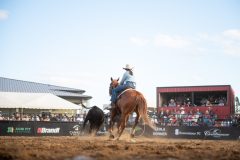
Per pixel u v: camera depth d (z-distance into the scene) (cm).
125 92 1421
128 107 1398
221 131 2492
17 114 3184
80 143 1235
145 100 1413
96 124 2130
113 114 1526
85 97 5553
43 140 1480
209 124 2689
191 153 910
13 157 806
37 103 3169
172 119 2834
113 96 1488
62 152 921
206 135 2533
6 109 3766
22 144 1163
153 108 3619
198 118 2752
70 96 5456
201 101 3122
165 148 1041
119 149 1013
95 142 1308
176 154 888
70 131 2645
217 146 1196
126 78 1470
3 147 972
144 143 1291
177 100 3194
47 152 912
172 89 3164
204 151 965
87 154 866
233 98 3195
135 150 984
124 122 1407
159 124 2803
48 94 3294
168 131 2630
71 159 780
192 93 3103
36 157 817
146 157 838
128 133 2672
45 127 2577
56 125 2611
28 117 2958
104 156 842
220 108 2956
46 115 3184
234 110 3225
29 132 2522
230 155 875
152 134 2666
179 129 2606
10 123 2480
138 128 2664
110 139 1553
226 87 2988
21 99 3164
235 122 2609
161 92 3200
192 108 3016
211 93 3166
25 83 5725
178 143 1310
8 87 5369
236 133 2447
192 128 2577
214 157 836
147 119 1397
